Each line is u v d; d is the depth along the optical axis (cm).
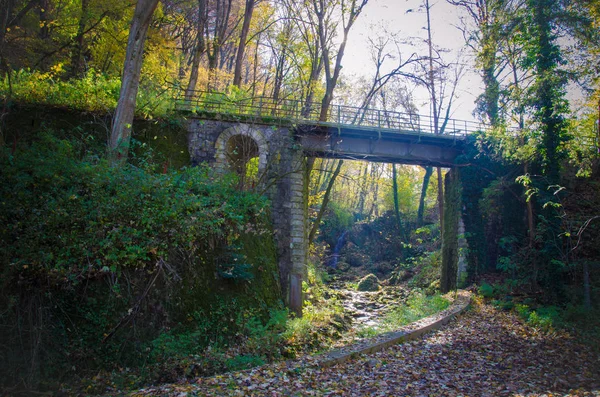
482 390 789
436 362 977
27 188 973
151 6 1452
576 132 1902
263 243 1572
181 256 1098
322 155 2098
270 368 873
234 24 3138
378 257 3434
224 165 1777
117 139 1376
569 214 1767
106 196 1034
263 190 1736
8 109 1367
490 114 1912
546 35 1661
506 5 1812
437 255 2638
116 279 945
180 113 1783
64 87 1606
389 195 3847
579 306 1433
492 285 1908
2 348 773
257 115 1855
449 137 2170
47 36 2231
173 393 703
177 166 1689
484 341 1188
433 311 1681
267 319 1291
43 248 881
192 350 984
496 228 2145
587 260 1606
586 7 1595
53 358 812
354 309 1950
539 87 1658
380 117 2203
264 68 3481
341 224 3681
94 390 795
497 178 2080
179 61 3016
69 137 1501
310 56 2647
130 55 1438
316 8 2252
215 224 1221
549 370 940
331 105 2216
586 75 1630
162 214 1069
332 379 815
